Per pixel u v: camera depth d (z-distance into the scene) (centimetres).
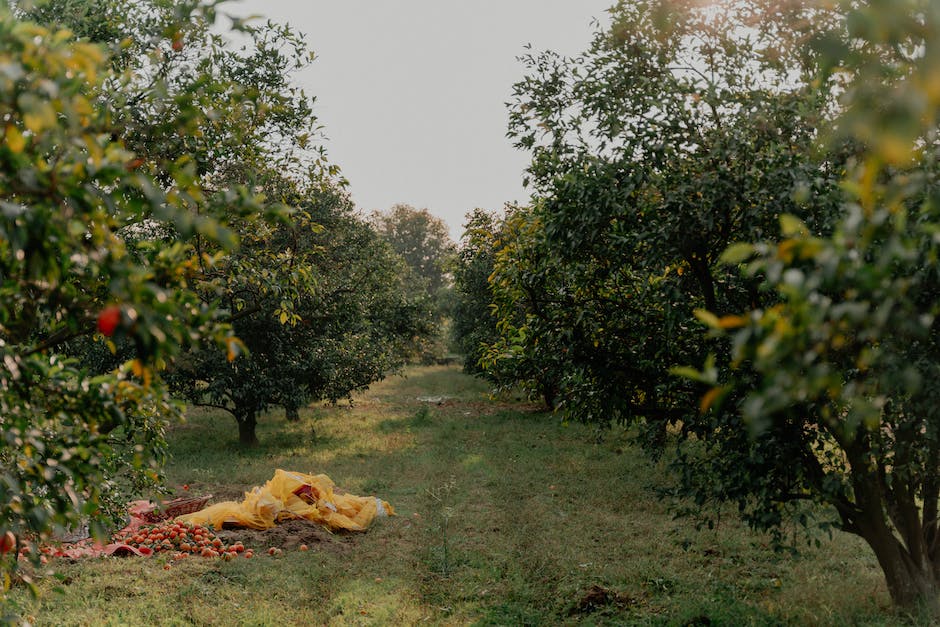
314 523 1126
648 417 757
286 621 743
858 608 718
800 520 628
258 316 1708
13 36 207
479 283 2775
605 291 758
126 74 331
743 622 701
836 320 185
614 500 1269
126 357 1442
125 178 236
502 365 820
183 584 841
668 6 628
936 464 641
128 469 569
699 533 1056
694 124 626
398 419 2511
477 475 1514
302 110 827
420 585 866
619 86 667
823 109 573
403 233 9694
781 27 589
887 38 201
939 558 727
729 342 642
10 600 678
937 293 460
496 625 741
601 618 754
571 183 649
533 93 712
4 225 218
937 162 441
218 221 293
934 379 493
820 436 671
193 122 348
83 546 946
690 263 660
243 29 298
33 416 319
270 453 1830
